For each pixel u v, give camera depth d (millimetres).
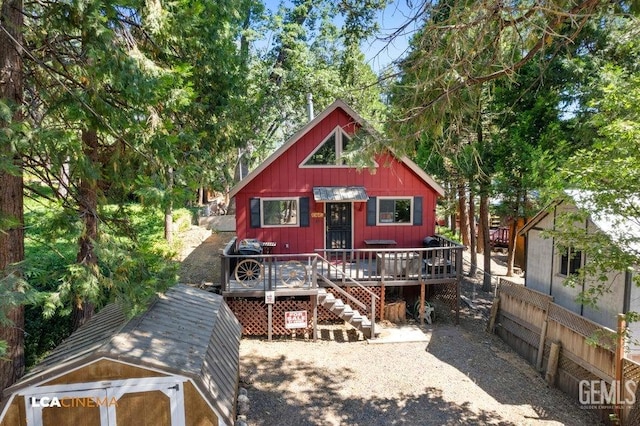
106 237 6461
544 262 10664
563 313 8891
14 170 4809
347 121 13133
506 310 11188
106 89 6539
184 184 7117
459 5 4859
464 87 5371
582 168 6512
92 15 5176
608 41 10125
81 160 5914
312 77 21141
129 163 7016
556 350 8844
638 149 5832
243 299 11156
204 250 18250
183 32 7750
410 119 5703
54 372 5305
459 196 18578
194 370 5672
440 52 5234
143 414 5605
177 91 6734
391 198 13539
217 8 10547
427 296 13492
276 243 13305
